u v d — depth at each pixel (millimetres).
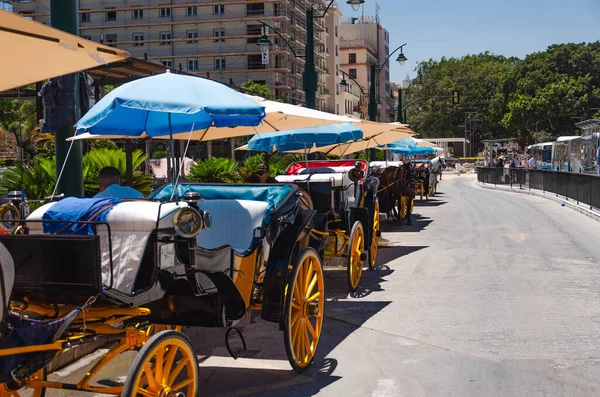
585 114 89000
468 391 5562
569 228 18062
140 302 4285
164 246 4496
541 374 5980
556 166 51125
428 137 108250
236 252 5500
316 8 111000
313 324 7832
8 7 71688
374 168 19578
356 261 9922
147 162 22234
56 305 4281
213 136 9891
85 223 4242
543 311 8391
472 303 8898
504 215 22391
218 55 99438
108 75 18469
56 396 5449
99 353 6680
